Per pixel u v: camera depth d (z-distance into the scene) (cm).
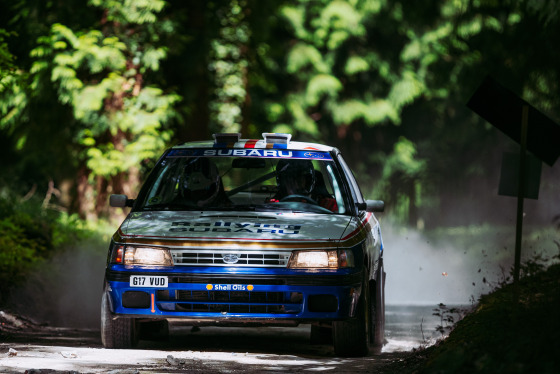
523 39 7662
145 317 2600
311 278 2564
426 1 9869
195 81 7312
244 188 2938
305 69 10444
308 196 2914
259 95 10250
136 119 6538
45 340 3050
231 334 3328
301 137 10656
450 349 2061
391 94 10519
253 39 7912
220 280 2564
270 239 2600
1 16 6731
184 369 2273
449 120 10444
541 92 7688
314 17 10319
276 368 2342
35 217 5581
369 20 10381
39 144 7100
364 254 2692
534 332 1911
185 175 2912
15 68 4553
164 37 6794
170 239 2606
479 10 8669
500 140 9669
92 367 2258
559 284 2545
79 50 6397
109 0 6481
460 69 9350
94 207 6738
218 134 3006
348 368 2370
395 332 3559
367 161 11125
